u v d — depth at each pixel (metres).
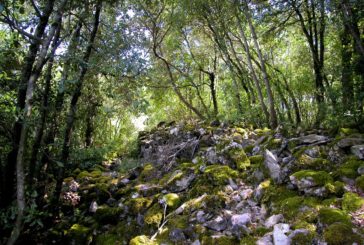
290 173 5.35
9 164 5.15
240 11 11.01
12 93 4.97
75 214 6.70
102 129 15.48
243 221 4.67
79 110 8.13
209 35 13.93
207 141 8.83
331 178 4.83
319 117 8.40
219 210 5.20
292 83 13.81
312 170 5.24
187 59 15.08
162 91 15.27
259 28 12.54
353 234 3.60
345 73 7.88
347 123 6.80
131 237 5.71
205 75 16.67
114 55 5.75
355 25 7.75
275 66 14.40
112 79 6.14
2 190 5.15
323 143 6.04
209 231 4.82
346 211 4.07
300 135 7.13
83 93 7.29
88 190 7.92
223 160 6.81
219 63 15.97
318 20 9.73
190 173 6.87
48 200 6.52
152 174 8.15
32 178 5.46
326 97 9.06
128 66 5.50
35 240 5.84
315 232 3.87
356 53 7.93
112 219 6.39
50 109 5.84
